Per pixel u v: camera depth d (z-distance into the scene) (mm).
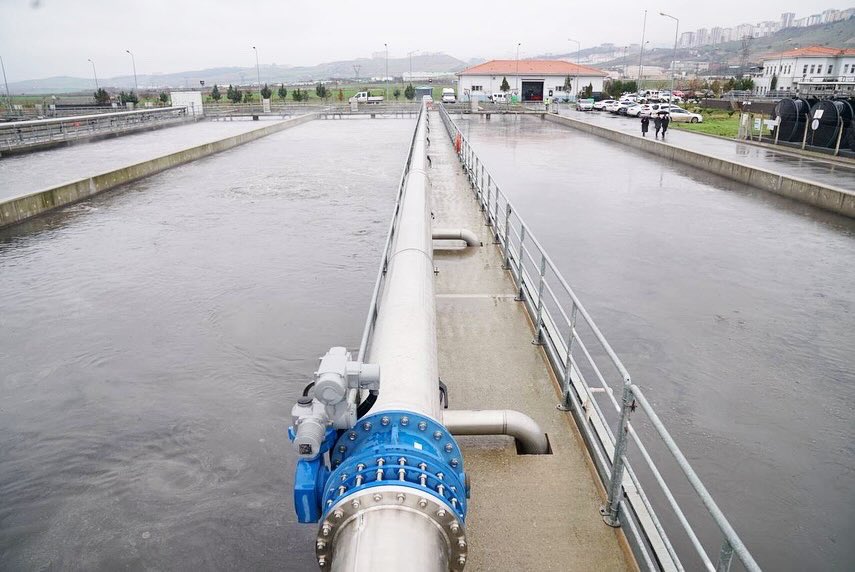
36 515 6207
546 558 3791
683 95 80250
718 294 11641
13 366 9156
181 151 28625
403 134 44812
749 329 10086
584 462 4742
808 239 15133
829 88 50719
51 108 60344
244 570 5562
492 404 5617
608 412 7832
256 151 34625
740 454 6949
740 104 56438
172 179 24781
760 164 25094
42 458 7051
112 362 9266
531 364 6402
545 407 5562
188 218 18078
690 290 11867
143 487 6590
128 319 10820
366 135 44125
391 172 26828
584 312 4855
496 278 9211
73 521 6117
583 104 66062
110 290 12203
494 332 7215
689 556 5645
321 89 92750
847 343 9586
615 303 11250
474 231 11922
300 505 2816
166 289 12242
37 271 13320
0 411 7984
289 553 5727
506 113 61281
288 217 18203
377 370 2891
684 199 19844
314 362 9289
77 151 35031
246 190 22469
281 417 7883
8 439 7402
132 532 5977
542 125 49344
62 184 19328
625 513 3945
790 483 6488
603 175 24391
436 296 8461
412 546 2357
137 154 33438
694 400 8031
